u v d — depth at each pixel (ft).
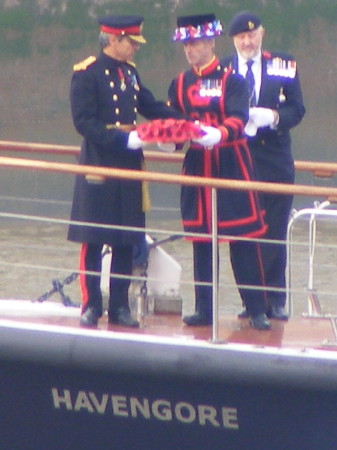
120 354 73.20
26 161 75.61
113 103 75.77
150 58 260.83
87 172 74.18
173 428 75.36
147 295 82.99
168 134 74.28
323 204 88.43
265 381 72.54
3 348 73.82
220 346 73.36
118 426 75.77
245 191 76.69
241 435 74.90
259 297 79.25
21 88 260.83
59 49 268.41
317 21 278.87
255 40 85.71
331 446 73.92
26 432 76.69
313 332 79.00
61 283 84.02
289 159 87.04
